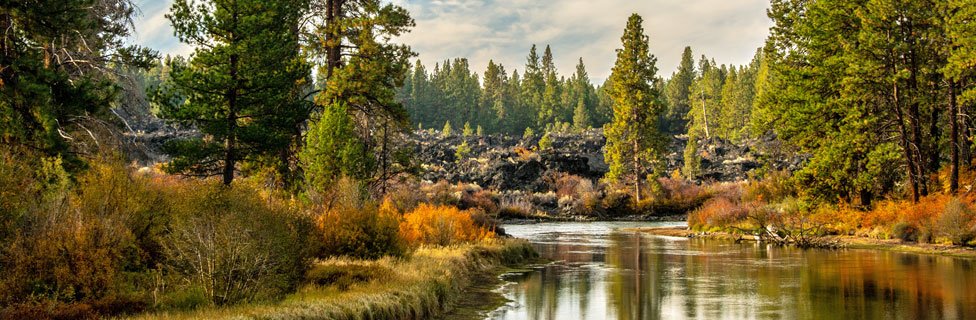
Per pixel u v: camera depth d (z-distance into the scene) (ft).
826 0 120.37
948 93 108.06
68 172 51.44
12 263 33.94
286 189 90.33
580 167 311.68
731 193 255.50
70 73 67.97
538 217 244.01
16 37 64.75
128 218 42.09
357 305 35.86
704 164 336.90
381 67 99.40
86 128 63.62
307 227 52.90
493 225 125.70
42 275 33.81
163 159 134.21
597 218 251.39
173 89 87.25
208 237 37.22
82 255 34.65
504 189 280.31
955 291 52.85
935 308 45.09
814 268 73.00
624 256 94.68
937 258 80.53
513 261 85.81
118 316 31.45
